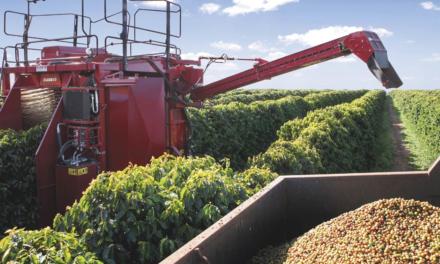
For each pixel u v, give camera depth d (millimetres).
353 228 3273
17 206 7262
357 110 15555
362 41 9078
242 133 15062
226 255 3004
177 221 4082
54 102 8062
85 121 6781
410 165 16719
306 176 4402
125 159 7191
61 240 3438
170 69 8758
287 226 4367
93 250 3875
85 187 6660
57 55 9562
